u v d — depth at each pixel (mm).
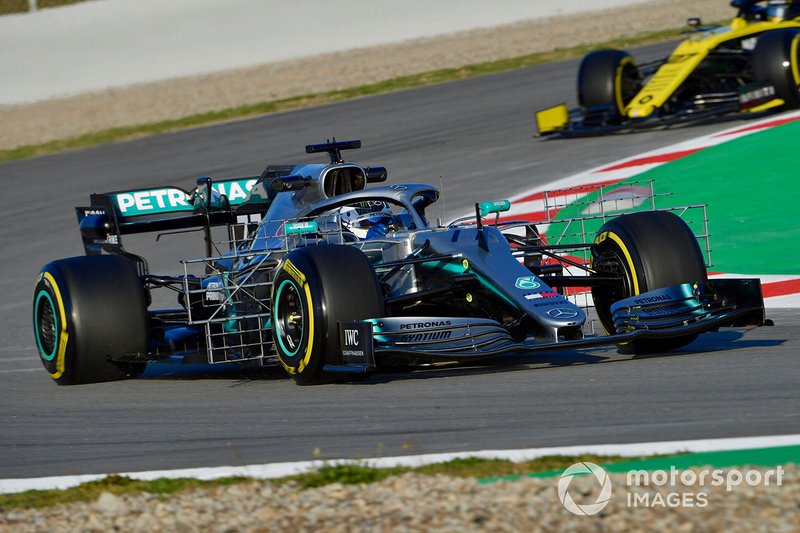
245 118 87312
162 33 128750
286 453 19250
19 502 17797
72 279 28578
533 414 20562
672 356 25766
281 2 138375
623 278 26234
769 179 48250
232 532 15242
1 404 27172
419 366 27109
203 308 31547
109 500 16969
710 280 26219
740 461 16484
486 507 15242
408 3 135250
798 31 59406
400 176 60500
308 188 30719
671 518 14461
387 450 18750
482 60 99875
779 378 21797
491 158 61969
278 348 25672
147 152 77750
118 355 28641
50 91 109938
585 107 63812
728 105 60594
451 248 26625
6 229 60156
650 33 101938
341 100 89625
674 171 52250
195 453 19969
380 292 24453
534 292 24969
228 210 34094
